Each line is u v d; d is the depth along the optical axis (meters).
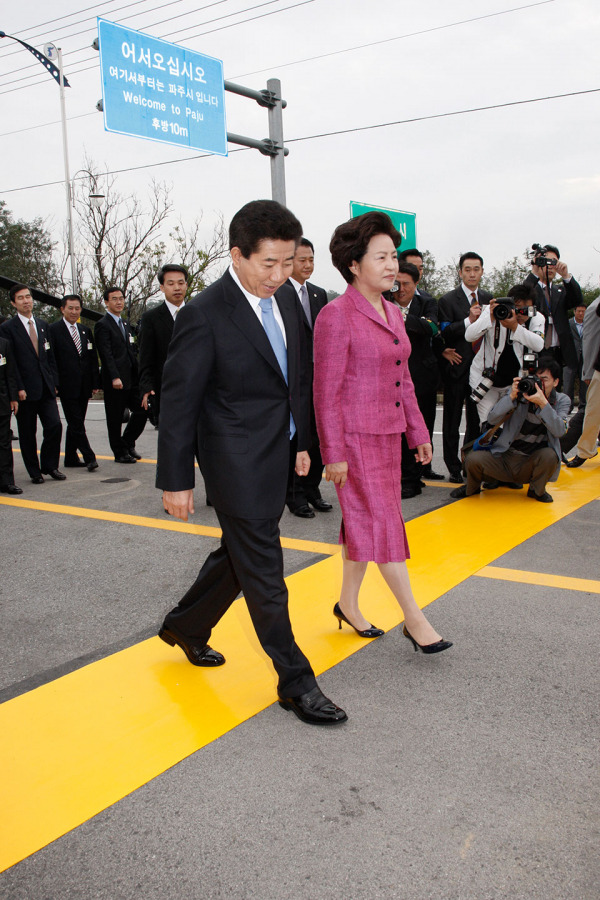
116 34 8.41
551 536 4.44
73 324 7.57
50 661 3.08
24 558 4.53
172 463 2.42
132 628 3.40
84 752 2.38
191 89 9.11
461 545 4.31
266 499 2.44
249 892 1.79
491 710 2.55
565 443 6.51
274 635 2.51
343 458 2.83
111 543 4.79
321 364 2.81
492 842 1.92
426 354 5.70
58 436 7.14
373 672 2.85
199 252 23.88
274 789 2.17
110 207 24.64
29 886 1.83
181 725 2.53
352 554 2.88
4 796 2.16
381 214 2.73
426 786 2.16
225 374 2.41
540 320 5.44
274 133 9.66
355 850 1.91
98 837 1.99
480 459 5.22
